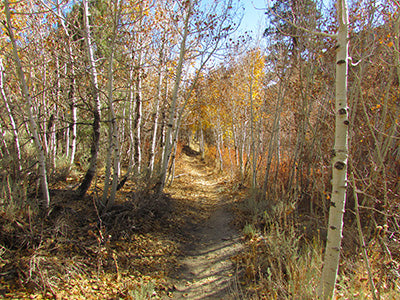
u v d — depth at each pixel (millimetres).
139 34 7727
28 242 3578
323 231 5203
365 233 4605
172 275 4445
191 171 20609
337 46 2715
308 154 6352
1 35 6379
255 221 6586
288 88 7523
